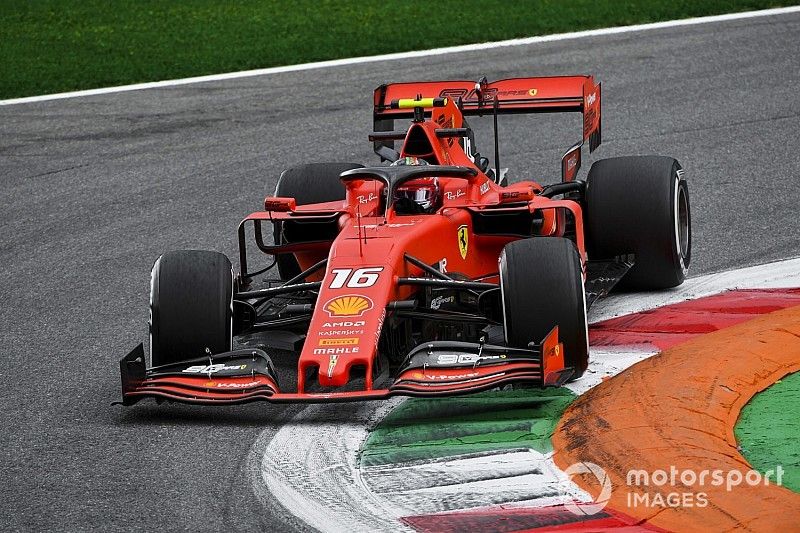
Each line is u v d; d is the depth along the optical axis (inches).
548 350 944.3
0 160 2090.3
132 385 990.4
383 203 1169.4
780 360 1035.3
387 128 1503.4
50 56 2827.3
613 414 936.9
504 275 1008.9
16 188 1930.4
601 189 1278.3
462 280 1106.1
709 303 1235.9
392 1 3129.9
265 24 3006.9
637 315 1219.2
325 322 976.3
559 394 1008.2
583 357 1003.9
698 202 1620.3
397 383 949.8
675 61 2439.7
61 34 3014.3
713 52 2485.2
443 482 845.2
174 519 821.2
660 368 1028.5
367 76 2506.2
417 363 972.6
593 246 1291.8
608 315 1230.9
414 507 808.9
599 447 877.8
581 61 2487.7
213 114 2306.8
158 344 1037.2
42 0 3363.7
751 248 1419.8
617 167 1286.9
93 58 2792.8
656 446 868.0
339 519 800.3
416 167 1142.3
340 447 930.1
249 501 841.5
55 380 1144.2
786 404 949.8
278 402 941.2
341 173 1214.3
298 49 2773.1
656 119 2066.9
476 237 1168.2
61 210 1806.1
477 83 1422.2
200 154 2057.1
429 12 3006.9
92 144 2158.0
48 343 1263.5
